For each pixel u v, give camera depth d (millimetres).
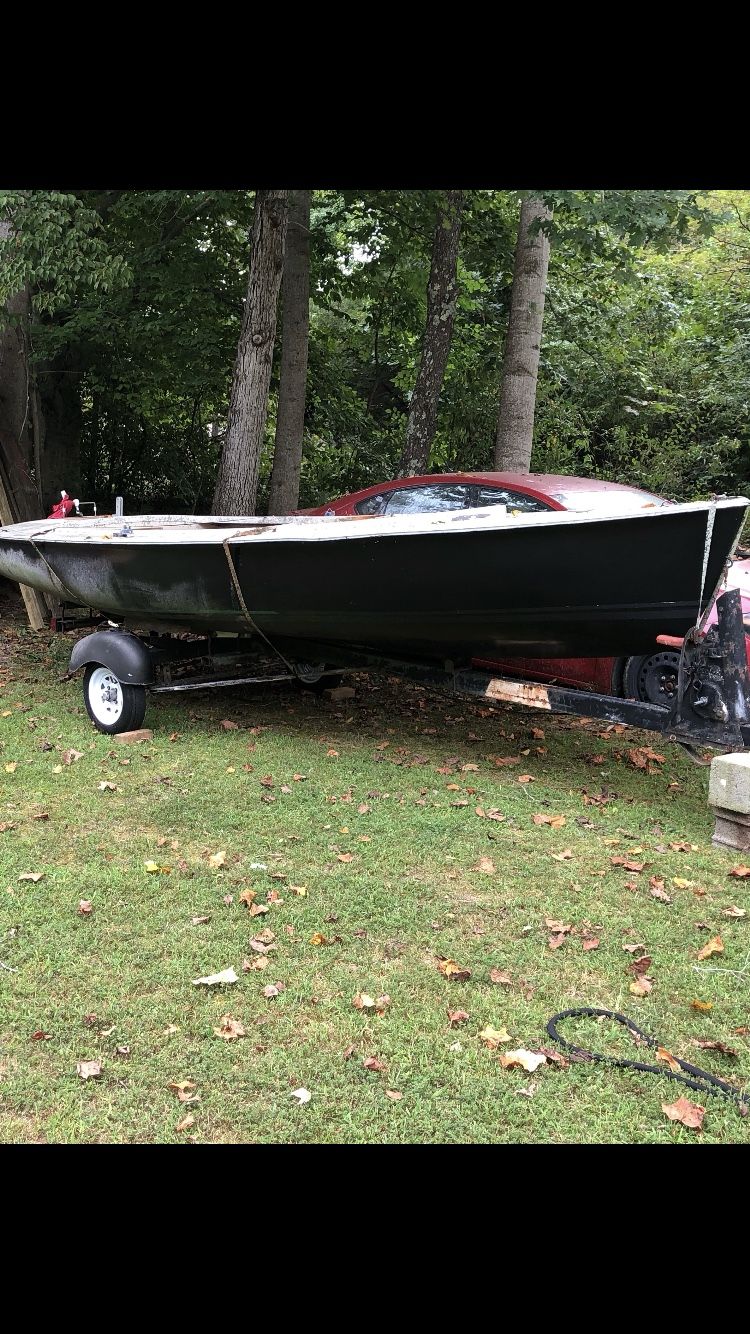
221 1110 2434
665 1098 2521
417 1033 2768
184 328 11148
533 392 9508
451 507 6195
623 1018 2857
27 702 6387
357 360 15273
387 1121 2410
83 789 4723
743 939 3381
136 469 14094
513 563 4406
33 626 8727
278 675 6285
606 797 4828
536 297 9312
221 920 3424
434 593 4711
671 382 15047
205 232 11242
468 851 4098
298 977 3053
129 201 9906
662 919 3523
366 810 4504
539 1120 2432
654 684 5453
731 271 14570
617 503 5738
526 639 4805
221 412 13219
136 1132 2357
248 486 8812
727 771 4094
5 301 8562
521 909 3580
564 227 8500
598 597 4324
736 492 14055
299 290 10508
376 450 14336
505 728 6160
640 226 7254
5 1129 2361
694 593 4074
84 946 3217
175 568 5500
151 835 4176
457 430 14344
